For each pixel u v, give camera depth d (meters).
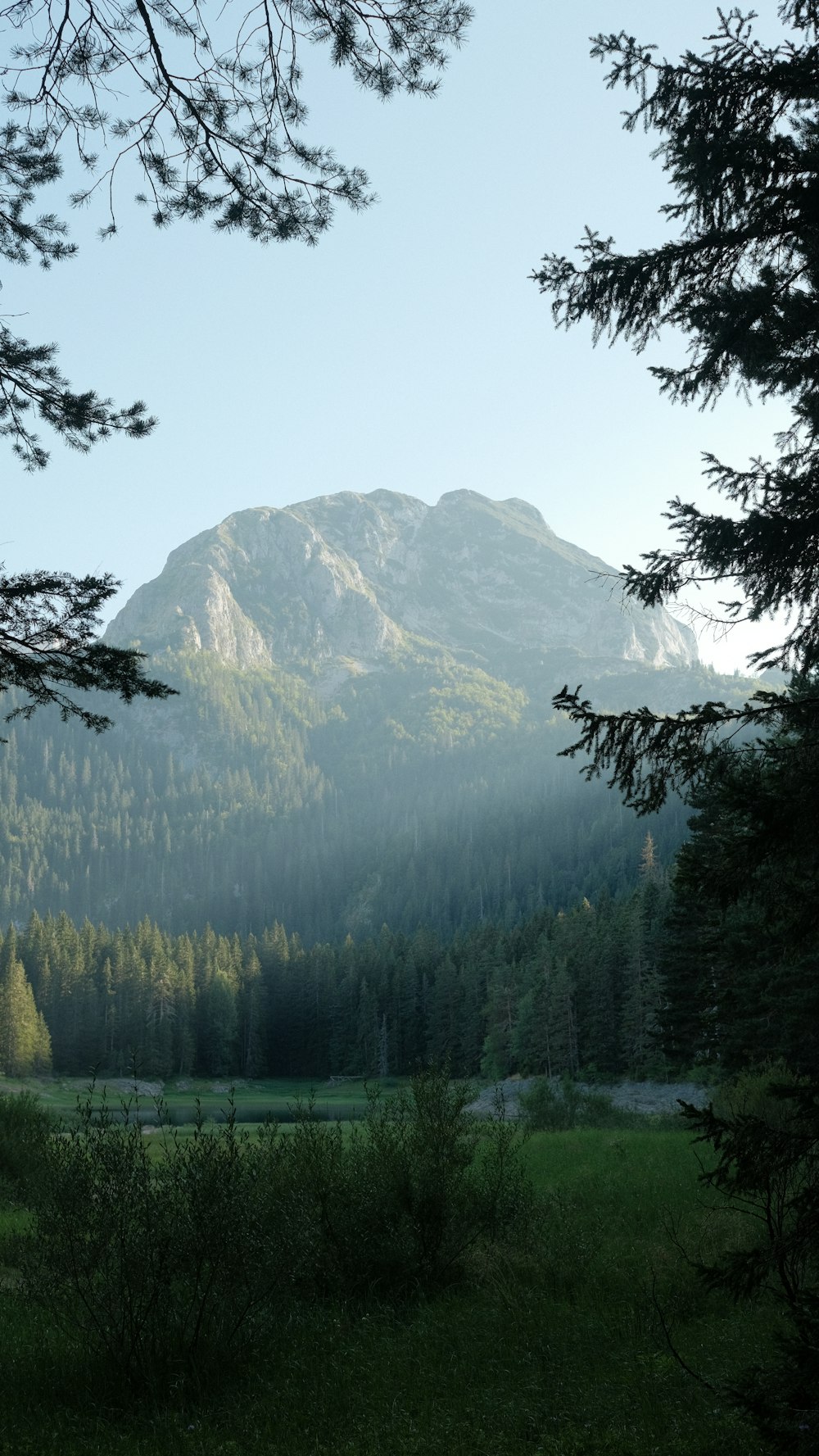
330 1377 7.56
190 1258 7.73
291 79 6.22
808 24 5.93
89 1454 6.09
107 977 119.69
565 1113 29.64
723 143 5.92
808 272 6.25
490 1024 93.44
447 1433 6.36
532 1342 8.29
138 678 8.99
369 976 129.50
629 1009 66.62
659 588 6.55
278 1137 11.02
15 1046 101.50
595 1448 5.98
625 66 6.11
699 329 6.53
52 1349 8.02
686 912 34.59
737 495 6.84
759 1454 5.54
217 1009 124.88
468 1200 11.44
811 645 6.57
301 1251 9.19
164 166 6.70
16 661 8.64
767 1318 8.37
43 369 8.38
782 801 5.31
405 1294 10.06
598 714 5.77
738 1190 5.60
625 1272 10.28
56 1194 7.76
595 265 6.52
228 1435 6.40
